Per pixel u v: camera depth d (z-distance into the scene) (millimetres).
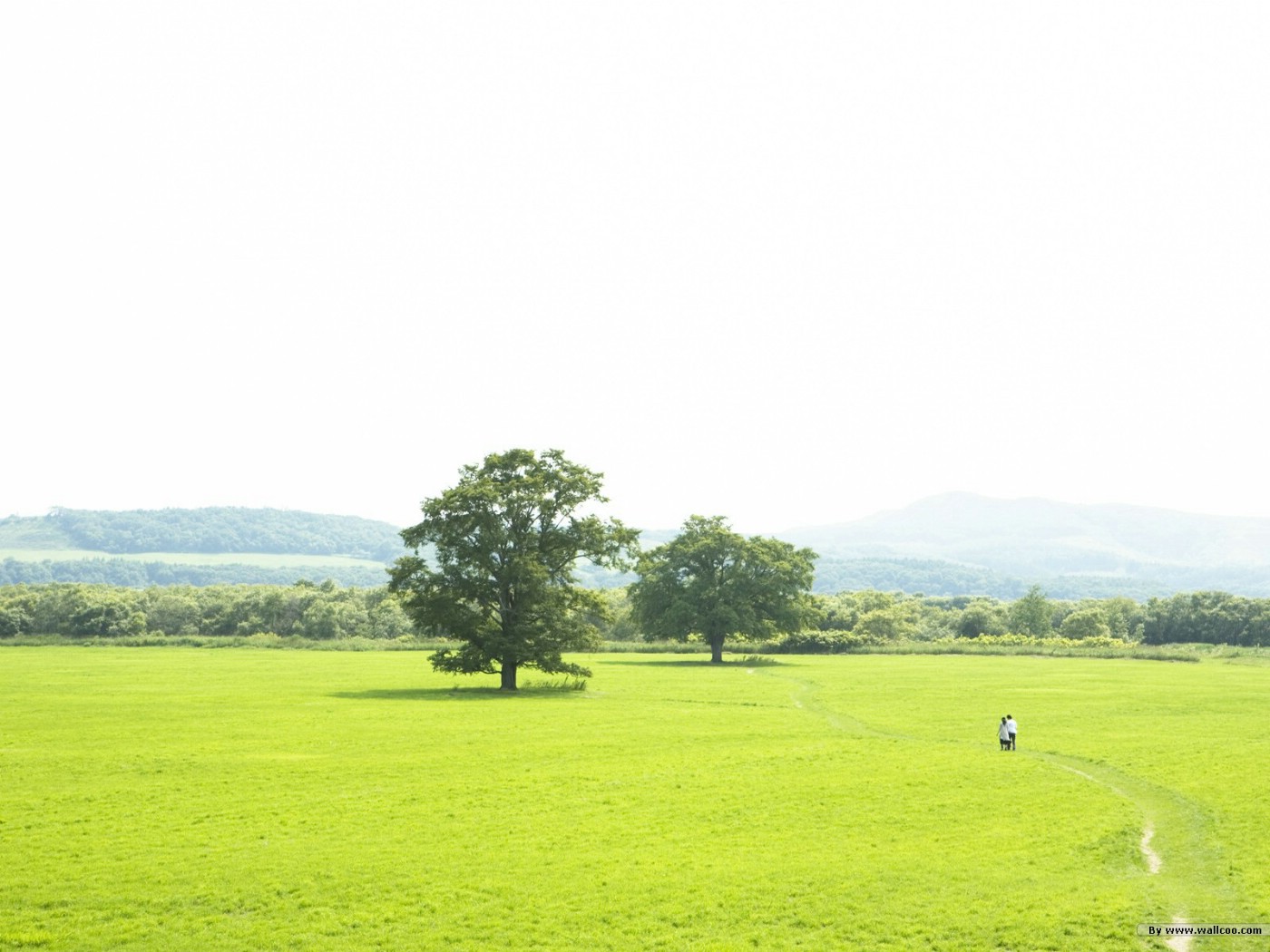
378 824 34688
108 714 63188
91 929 25188
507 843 32469
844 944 24578
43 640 174250
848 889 28281
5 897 27297
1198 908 26766
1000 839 33375
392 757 47406
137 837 32875
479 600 88625
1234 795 39719
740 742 53656
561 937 24844
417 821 35188
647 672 113312
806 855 31406
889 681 98938
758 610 142500
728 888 28328
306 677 96750
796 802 38312
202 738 52938
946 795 39688
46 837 32844
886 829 34562
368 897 27562
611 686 91375
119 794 38969
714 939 24844
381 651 153500
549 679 98875
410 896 27609
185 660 126438
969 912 26578
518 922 25828
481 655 85062
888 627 186125
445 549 88125
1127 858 31156
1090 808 37500
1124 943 24453
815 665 129750
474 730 57000
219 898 27391
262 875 29156
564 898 27578
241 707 67875
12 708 66812
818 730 58875
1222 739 55375
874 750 50938
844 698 79875
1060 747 52000
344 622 194250
